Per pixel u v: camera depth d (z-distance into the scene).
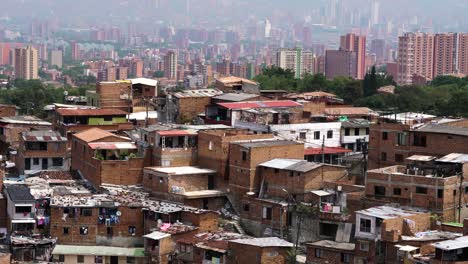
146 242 117.81
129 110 184.38
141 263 118.44
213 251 111.06
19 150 151.25
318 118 159.12
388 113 172.50
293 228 120.88
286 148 132.12
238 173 130.38
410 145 132.88
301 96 186.12
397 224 106.62
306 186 123.06
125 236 123.06
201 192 131.50
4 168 145.62
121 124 167.50
